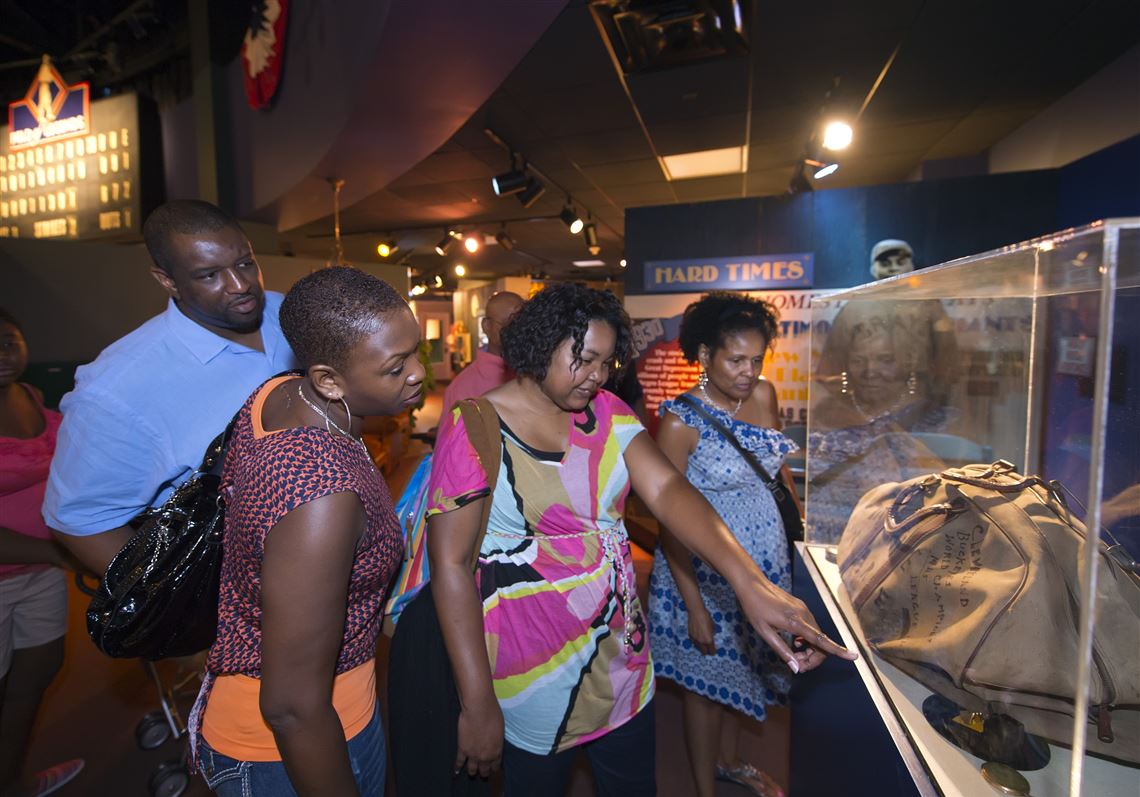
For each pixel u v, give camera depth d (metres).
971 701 0.64
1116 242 0.44
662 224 4.09
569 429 1.02
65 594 1.58
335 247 9.18
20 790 1.63
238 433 0.79
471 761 0.91
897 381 1.30
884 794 0.72
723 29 3.00
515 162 4.92
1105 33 3.06
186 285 1.02
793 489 1.68
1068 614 0.59
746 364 1.32
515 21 2.51
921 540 0.75
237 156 5.22
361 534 0.75
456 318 14.54
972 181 3.58
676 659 1.47
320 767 0.72
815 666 0.83
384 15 2.47
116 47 5.49
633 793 1.11
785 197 3.86
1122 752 0.56
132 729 1.98
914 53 3.28
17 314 4.30
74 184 5.43
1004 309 1.06
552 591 0.98
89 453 0.99
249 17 4.96
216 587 0.83
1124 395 0.57
